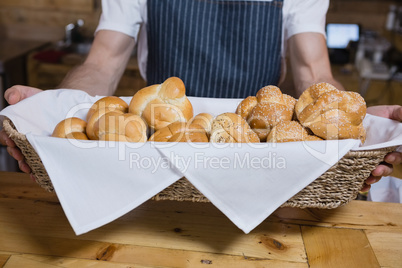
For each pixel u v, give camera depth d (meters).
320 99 0.78
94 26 3.67
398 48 3.55
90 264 0.70
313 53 1.32
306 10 1.33
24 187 0.92
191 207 0.86
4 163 2.33
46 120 0.85
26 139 0.69
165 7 1.31
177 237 0.77
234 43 1.33
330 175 0.69
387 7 3.63
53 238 0.76
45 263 0.70
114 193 0.69
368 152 0.67
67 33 3.30
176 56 1.36
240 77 1.36
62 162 0.67
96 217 0.68
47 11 3.66
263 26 1.31
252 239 0.77
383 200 1.09
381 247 0.76
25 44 3.12
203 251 0.74
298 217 0.84
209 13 1.31
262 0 1.29
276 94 0.86
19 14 3.70
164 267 0.70
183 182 0.70
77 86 1.15
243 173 0.67
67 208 0.68
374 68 2.93
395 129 0.78
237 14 1.30
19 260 0.70
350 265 0.71
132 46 1.43
